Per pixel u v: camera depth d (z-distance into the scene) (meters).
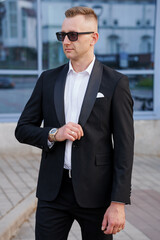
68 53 1.75
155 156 6.49
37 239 1.84
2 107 6.23
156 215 3.84
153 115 6.53
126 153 1.70
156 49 6.53
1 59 6.26
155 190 4.62
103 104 1.72
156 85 6.57
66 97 1.80
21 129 1.84
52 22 6.31
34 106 1.89
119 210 1.67
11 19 6.23
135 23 6.53
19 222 3.42
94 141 1.72
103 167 1.75
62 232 1.84
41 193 1.82
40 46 6.31
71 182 1.76
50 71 1.91
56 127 1.78
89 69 1.78
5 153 6.00
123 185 1.67
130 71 6.58
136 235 3.34
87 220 1.79
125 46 6.56
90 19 1.73
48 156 1.81
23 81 6.30
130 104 1.77
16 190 4.18
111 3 6.46
